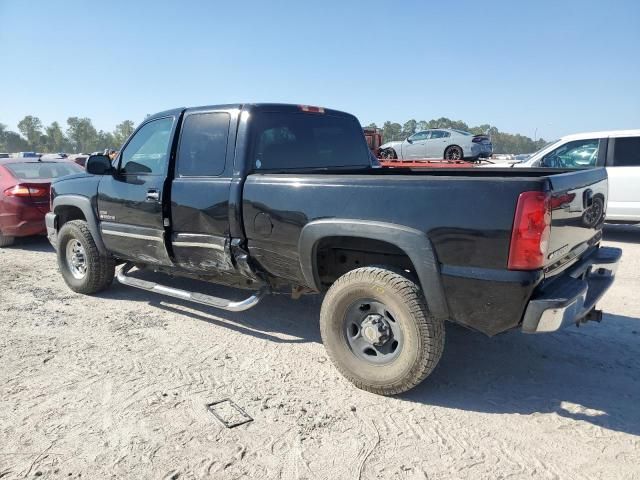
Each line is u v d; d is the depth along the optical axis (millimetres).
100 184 5352
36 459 2867
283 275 4039
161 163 4746
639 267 7137
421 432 3098
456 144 21297
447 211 3059
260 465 2809
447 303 3160
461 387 3656
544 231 2855
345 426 3172
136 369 3982
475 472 2732
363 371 3549
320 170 4715
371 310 3541
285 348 4371
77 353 4293
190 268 4664
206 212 4297
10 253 8633
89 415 3311
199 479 2701
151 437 3068
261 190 3910
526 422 3201
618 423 3174
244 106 4250
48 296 5949
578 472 2721
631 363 4016
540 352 4227
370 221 3330
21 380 3805
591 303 3396
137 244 5055
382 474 2727
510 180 2893
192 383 3744
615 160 8883
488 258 2957
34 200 8703
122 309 5438
